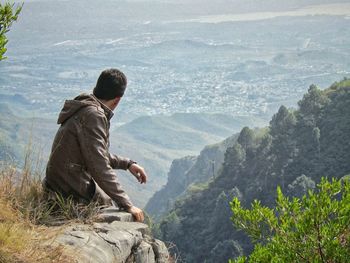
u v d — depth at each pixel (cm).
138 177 459
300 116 15400
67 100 422
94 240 343
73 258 309
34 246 310
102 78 424
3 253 287
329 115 15450
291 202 278
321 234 265
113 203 431
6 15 365
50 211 385
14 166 406
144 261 373
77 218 384
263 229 280
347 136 14262
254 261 268
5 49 368
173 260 403
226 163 15600
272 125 15738
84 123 409
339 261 260
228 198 13300
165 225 13612
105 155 412
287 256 264
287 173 14012
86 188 412
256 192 13800
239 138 16038
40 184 413
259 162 14838
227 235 12662
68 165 409
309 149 14400
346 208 265
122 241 357
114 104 430
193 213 14525
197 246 13050
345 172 13488
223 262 11625
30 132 416
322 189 275
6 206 365
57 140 412
